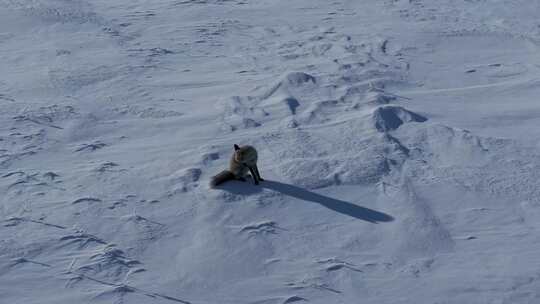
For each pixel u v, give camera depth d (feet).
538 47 56.65
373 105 37.47
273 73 46.80
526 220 25.64
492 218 25.76
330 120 35.45
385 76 45.80
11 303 20.42
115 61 50.62
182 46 56.29
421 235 24.54
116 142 33.83
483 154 31.19
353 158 30.30
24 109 38.78
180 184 28.17
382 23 65.72
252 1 75.66
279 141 32.53
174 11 70.28
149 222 25.31
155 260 23.03
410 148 31.76
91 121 36.91
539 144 32.63
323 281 21.83
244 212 26.03
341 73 45.83
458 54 54.29
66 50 53.98
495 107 38.78
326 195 27.43
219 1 75.10
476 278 21.81
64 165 30.73
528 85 43.27
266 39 59.11
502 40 59.16
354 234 24.66
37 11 65.05
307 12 70.59
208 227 25.02
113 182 28.58
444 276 22.00
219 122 35.73
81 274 22.02
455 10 72.64
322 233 24.73
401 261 22.99
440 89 43.93
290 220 25.57
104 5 73.10
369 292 21.21
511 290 21.12
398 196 27.35
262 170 29.43
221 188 27.71
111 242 23.99
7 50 54.19
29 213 25.96
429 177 28.99
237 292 21.30
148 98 41.39
